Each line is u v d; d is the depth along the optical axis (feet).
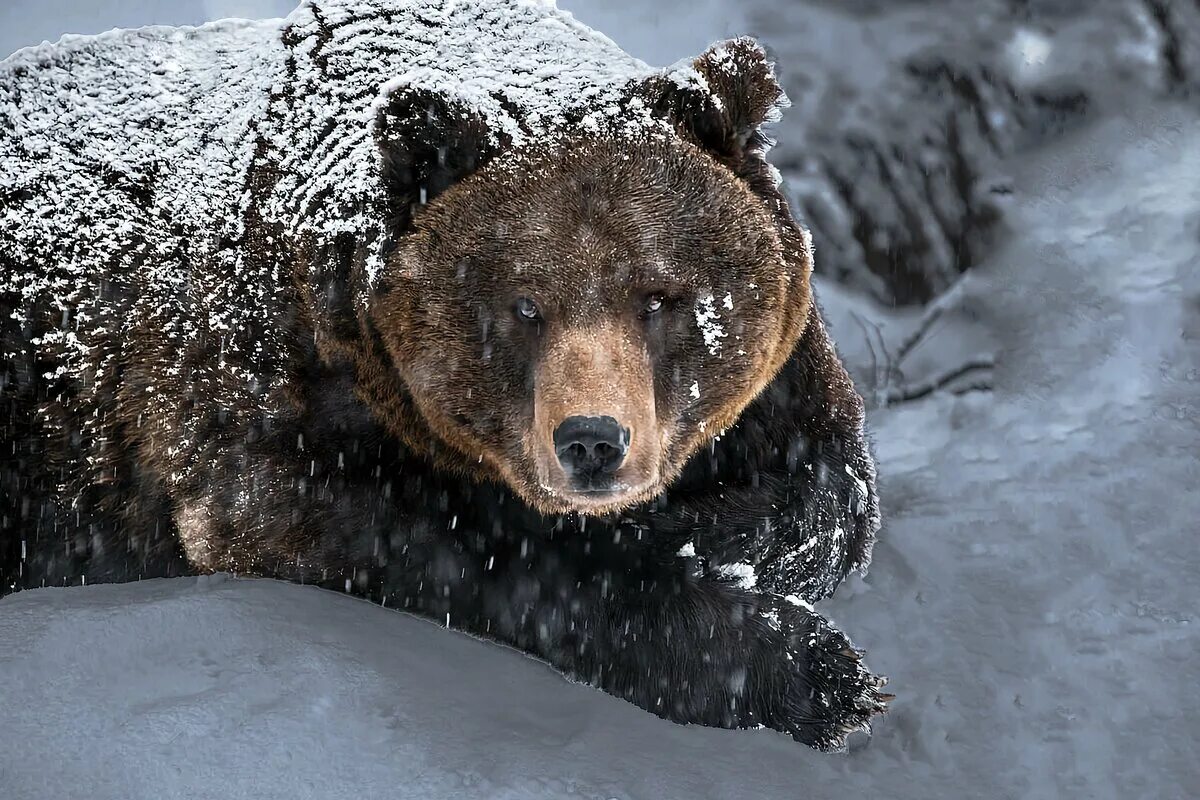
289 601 30.50
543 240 28.17
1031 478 47.09
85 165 37.06
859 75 69.56
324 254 31.81
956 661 34.14
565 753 25.43
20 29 78.43
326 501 32.55
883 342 62.23
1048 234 63.52
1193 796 27.96
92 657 26.99
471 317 28.91
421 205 29.89
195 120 36.81
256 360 33.19
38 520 36.40
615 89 30.60
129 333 35.32
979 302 61.57
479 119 29.63
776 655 31.19
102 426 35.53
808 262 32.09
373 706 25.96
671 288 28.45
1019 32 69.97
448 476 32.19
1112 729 30.55
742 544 33.47
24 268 36.47
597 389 27.02
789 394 33.12
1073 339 57.26
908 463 51.31
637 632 31.68
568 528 32.04
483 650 30.83
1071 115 68.39
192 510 33.71
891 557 40.93
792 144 68.54
